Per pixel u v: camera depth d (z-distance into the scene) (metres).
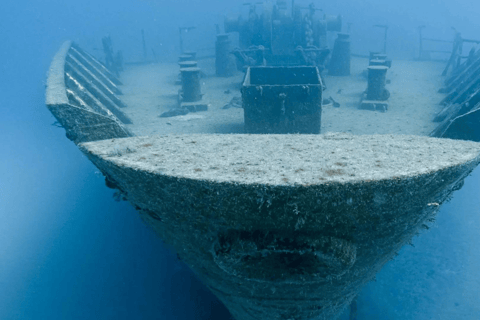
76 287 5.24
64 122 4.07
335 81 10.98
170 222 2.64
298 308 3.23
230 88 10.02
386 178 2.00
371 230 2.36
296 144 2.77
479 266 5.31
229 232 2.38
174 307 4.93
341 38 11.74
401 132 5.95
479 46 20.88
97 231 6.44
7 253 5.81
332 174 2.07
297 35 11.42
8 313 4.77
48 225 6.58
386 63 11.05
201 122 6.87
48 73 6.10
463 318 4.52
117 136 4.33
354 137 2.97
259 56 10.85
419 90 9.22
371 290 5.05
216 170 2.17
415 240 5.94
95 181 8.06
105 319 4.75
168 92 9.82
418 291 4.98
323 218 2.15
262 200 2.04
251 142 2.83
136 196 2.57
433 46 20.53
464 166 2.27
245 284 2.97
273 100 5.48
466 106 5.12
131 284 5.33
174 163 2.31
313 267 2.52
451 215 6.48
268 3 11.83
